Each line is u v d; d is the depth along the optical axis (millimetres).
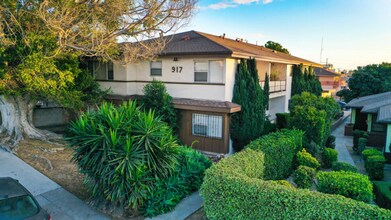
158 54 14117
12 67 10641
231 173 5867
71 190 8203
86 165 6980
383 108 15008
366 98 22016
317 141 11969
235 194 5398
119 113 7496
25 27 10641
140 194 6770
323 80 44500
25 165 10070
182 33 17922
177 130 14508
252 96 14062
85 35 11469
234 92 13758
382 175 10469
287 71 21547
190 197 8086
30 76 10039
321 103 13781
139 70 16109
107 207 7094
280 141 9258
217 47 13266
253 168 7109
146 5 12047
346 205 4477
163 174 7297
